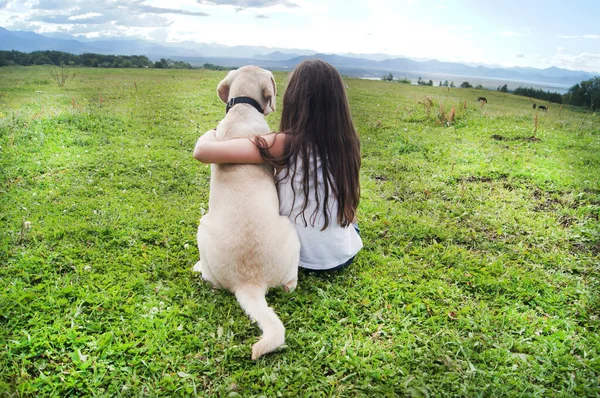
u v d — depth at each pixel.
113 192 5.24
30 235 3.97
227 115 3.30
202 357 2.64
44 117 8.03
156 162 6.38
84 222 4.32
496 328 3.07
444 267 3.93
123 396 2.33
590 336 3.02
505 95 24.92
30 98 11.20
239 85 3.37
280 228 3.03
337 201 3.37
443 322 3.12
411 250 4.24
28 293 3.06
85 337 2.66
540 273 3.91
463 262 4.01
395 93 17.53
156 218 4.60
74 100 10.82
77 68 26.27
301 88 3.19
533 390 2.50
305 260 3.53
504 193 5.94
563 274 3.93
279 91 14.38
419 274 3.75
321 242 3.47
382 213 5.08
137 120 9.05
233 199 2.95
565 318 3.26
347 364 2.65
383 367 2.64
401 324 3.05
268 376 2.48
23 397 2.27
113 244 3.98
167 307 3.08
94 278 3.38
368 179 6.42
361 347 2.82
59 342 2.63
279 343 2.51
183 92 13.74
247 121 3.22
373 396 2.43
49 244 3.89
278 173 3.32
